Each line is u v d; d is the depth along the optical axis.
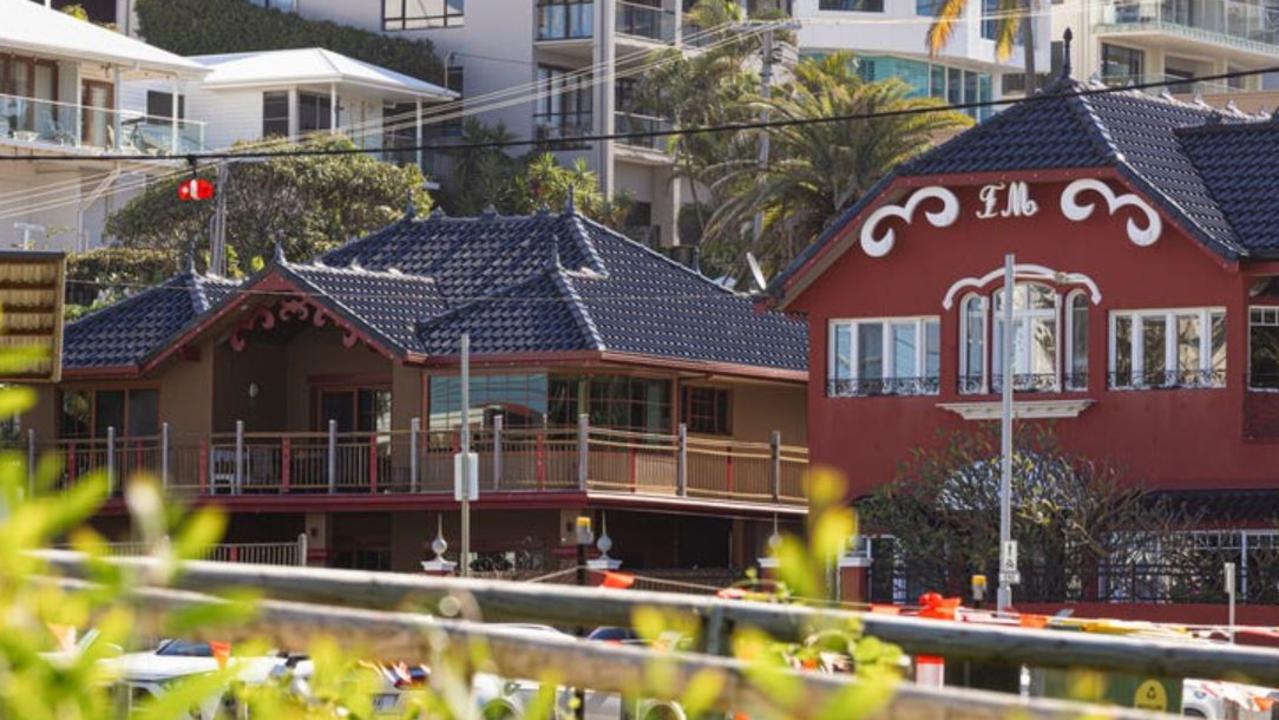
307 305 83.25
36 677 6.09
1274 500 69.62
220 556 79.88
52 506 6.24
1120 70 176.88
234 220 136.75
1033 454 70.75
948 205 74.75
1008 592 63.62
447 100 163.38
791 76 163.38
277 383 86.44
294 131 158.50
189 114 160.88
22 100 140.88
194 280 89.12
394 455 82.56
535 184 155.62
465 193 159.62
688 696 7.29
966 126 118.12
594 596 9.08
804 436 91.38
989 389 74.38
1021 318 74.31
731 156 153.25
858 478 76.25
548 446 80.06
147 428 86.19
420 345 83.12
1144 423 72.44
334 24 167.88
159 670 38.12
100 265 131.25
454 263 91.31
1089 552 68.06
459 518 82.56
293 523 84.38
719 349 87.06
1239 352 71.38
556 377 82.56
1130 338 73.06
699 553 86.81
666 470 82.62
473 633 7.81
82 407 87.00
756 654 7.54
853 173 116.56
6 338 53.19
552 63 164.00
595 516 82.88
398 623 7.86
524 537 81.44
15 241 141.62
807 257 76.62
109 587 6.51
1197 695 40.34
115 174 142.38
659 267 91.88
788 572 8.10
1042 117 75.00
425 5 167.38
